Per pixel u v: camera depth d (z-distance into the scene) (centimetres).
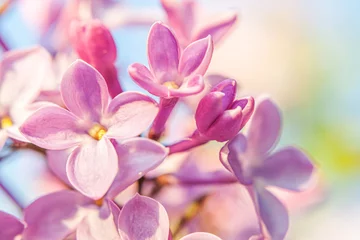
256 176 14
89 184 12
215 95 13
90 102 13
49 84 14
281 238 13
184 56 13
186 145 13
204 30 15
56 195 13
